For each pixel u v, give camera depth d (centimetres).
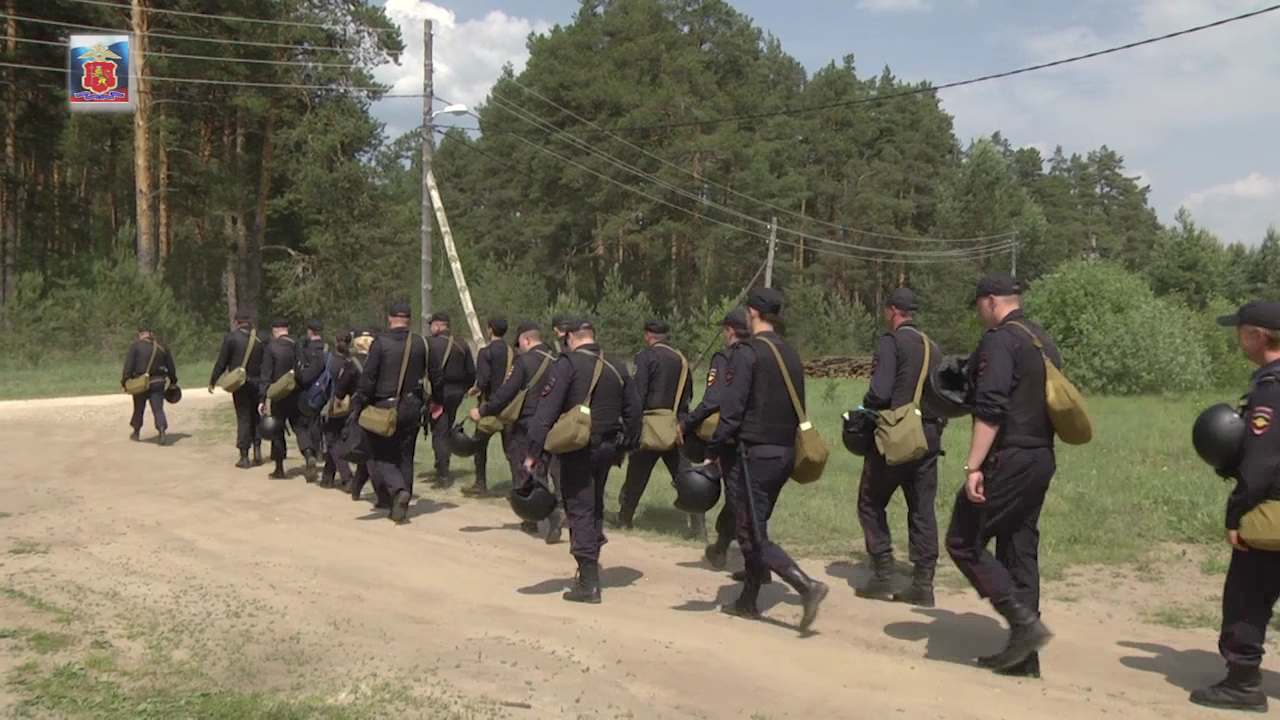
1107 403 2416
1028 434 509
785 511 995
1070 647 582
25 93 3531
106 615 614
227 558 796
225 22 3353
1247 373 2994
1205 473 1155
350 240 3762
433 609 654
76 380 2591
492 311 3972
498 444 1531
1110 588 718
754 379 602
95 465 1305
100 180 4834
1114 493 1037
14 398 2177
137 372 1513
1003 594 518
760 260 4909
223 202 3734
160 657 538
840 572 780
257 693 486
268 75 3528
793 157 5569
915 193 6506
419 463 1367
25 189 4081
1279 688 511
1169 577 744
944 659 558
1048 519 920
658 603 679
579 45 4906
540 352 984
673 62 4722
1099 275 2959
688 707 476
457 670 523
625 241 4619
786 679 516
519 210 5828
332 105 3675
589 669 527
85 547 824
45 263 4209
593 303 5244
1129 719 462
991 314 538
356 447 980
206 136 3931
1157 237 5094
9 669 502
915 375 671
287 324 1248
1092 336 2789
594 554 681
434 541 878
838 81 6147
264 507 1031
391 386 958
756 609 640
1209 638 602
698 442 727
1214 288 4859
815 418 1903
